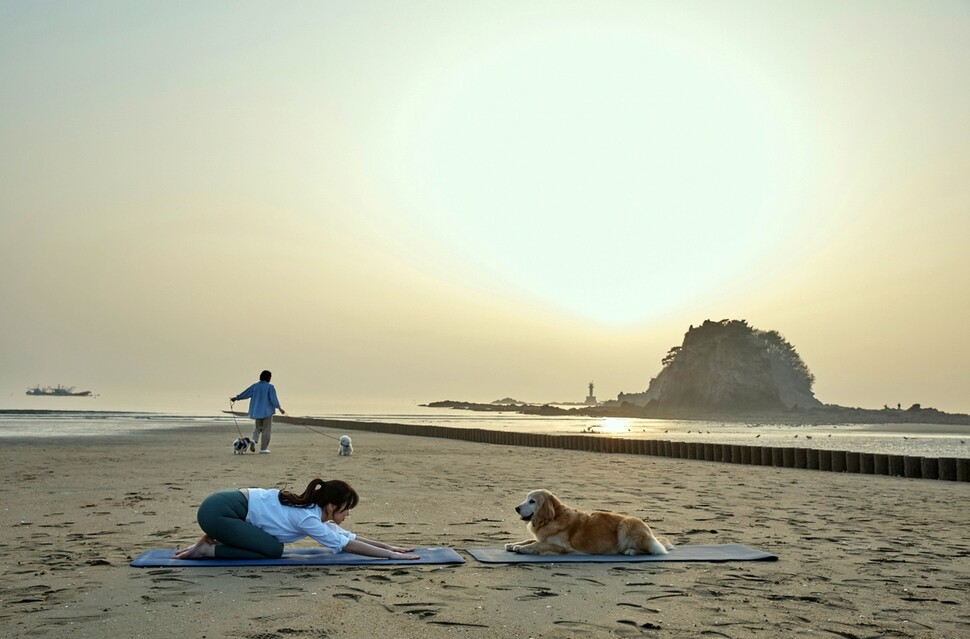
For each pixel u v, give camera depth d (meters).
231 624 4.51
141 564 6.07
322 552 6.63
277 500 6.37
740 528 8.60
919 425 136.88
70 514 8.97
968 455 38.88
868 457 18.30
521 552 6.73
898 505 11.29
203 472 14.45
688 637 4.38
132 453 20.00
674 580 5.80
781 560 6.65
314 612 4.79
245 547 6.21
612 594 5.35
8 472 14.15
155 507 9.57
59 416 69.31
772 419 160.75
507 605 5.02
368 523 8.58
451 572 6.00
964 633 4.52
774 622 4.69
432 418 110.06
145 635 4.30
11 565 6.14
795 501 11.60
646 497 11.77
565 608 4.96
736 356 181.00
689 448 24.12
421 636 4.34
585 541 6.71
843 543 7.65
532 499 6.87
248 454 20.11
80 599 5.07
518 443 32.88
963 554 7.11
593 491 12.51
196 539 7.38
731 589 5.53
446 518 9.01
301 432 38.41
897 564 6.55
